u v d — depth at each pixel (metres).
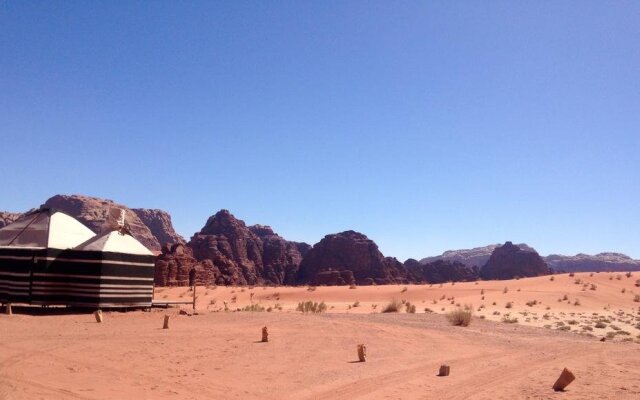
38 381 12.65
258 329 25.25
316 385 14.00
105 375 13.88
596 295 87.44
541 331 33.09
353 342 22.42
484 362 18.86
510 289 99.25
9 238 31.06
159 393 12.32
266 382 14.16
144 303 32.97
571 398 12.98
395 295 101.81
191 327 25.34
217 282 155.25
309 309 49.00
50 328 22.48
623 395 13.35
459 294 97.25
